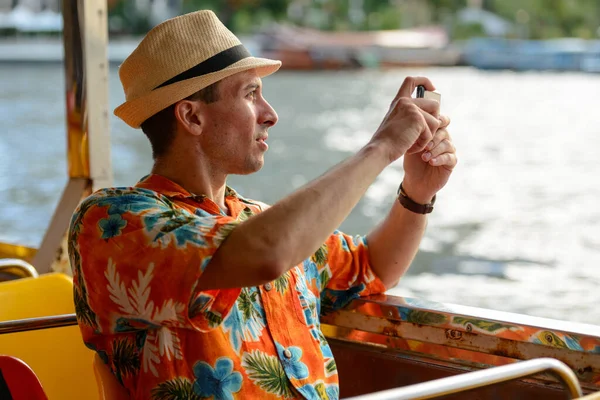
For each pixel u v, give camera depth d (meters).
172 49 1.74
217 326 1.62
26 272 2.61
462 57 48.06
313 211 1.55
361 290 2.13
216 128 1.77
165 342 1.67
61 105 26.11
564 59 44.53
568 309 6.14
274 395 1.73
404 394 1.36
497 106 27.09
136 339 1.69
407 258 2.13
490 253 8.30
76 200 3.10
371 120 24.59
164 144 1.80
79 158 3.09
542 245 8.67
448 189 12.60
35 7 48.50
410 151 1.86
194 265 1.54
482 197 11.91
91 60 3.03
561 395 1.89
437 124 1.85
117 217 1.64
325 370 1.87
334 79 42.31
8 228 10.05
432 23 58.91
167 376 1.66
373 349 2.15
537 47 48.78
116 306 1.62
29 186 13.12
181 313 1.57
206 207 1.79
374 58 47.22
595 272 7.36
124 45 49.31
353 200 1.59
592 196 11.97
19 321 1.89
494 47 48.41
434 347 2.05
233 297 1.62
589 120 23.23
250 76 1.79
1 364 1.60
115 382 1.71
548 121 23.00
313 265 2.03
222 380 1.67
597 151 17.30
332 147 18.97
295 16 57.28
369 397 1.34
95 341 1.74
